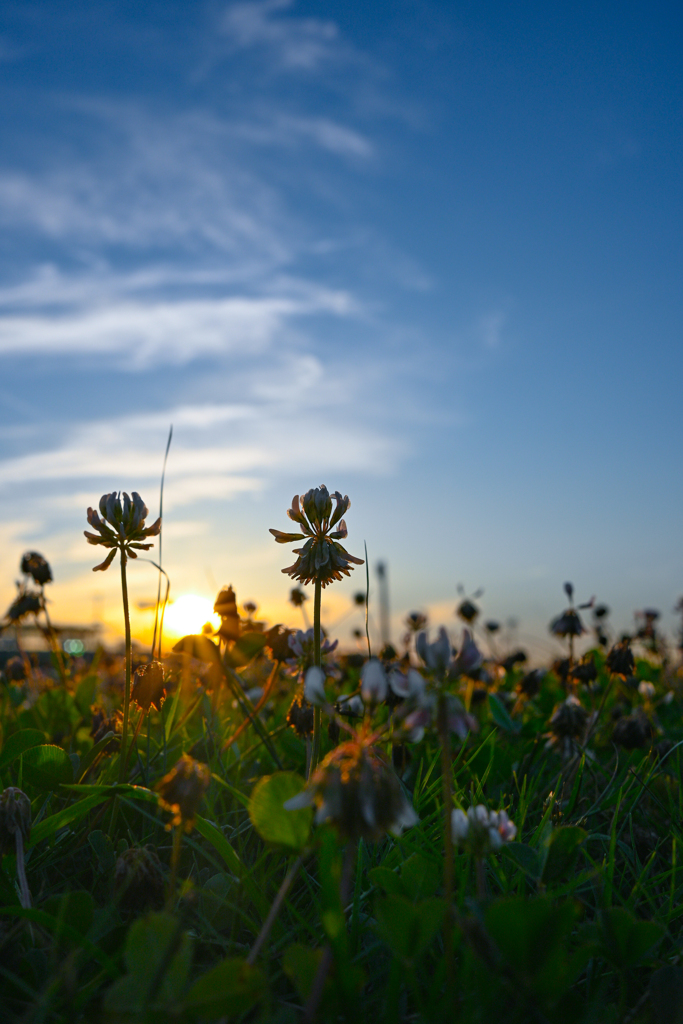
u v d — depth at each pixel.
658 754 0.22
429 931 0.09
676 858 0.16
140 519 0.16
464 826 0.11
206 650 0.19
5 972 0.10
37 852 0.15
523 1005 0.09
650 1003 0.10
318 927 0.12
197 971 0.11
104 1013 0.09
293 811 0.09
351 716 0.19
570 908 0.08
